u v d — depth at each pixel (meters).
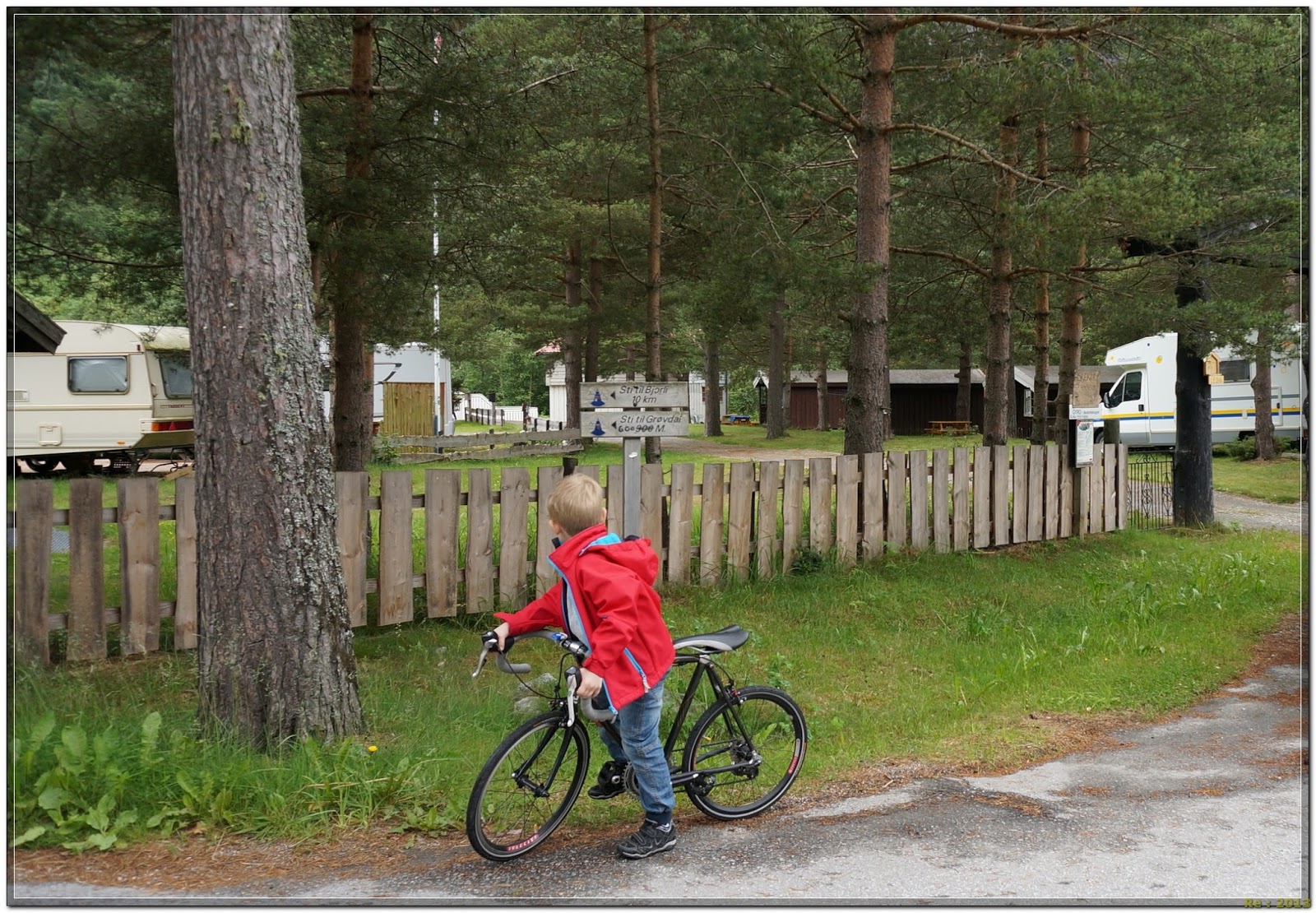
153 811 4.23
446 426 33.94
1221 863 4.00
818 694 6.91
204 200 4.87
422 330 15.06
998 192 14.05
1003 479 12.44
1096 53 12.01
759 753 4.56
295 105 5.12
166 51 9.38
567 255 27.84
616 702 3.75
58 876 3.74
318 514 5.12
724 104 13.33
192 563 6.56
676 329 34.69
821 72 10.42
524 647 7.62
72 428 17.52
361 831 4.28
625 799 4.75
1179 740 5.93
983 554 11.98
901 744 5.80
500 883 3.79
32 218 9.52
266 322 4.93
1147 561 12.43
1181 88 11.91
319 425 5.14
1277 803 4.76
